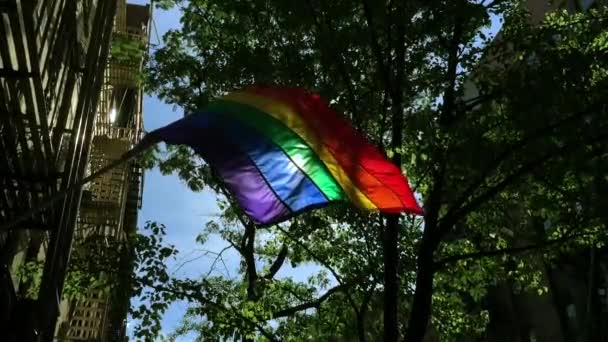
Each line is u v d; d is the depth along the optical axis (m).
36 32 6.16
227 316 11.07
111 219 16.70
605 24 10.55
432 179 10.59
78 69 9.09
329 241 12.45
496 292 25.58
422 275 9.91
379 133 11.03
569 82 9.29
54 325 8.34
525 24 11.03
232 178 5.12
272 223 5.18
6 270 8.70
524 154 9.59
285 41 11.16
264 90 5.76
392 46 10.52
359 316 10.63
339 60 10.09
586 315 16.50
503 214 12.66
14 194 8.04
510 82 9.68
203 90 12.41
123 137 18.33
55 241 8.31
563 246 11.42
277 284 12.85
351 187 5.98
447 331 12.88
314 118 5.96
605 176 9.62
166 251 10.52
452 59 10.67
